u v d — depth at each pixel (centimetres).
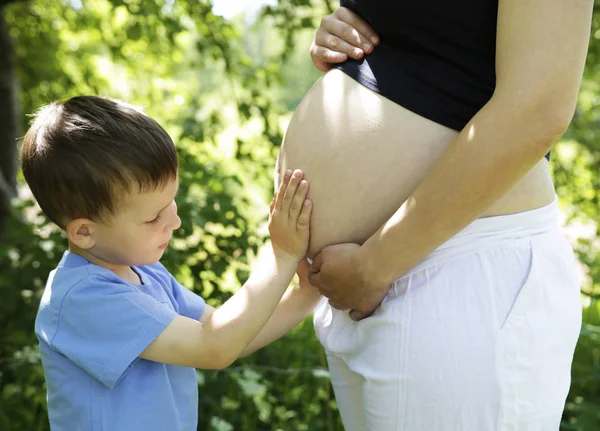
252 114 367
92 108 137
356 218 131
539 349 123
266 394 264
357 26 137
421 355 122
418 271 124
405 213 119
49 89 492
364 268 124
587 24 108
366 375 129
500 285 122
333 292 132
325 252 132
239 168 352
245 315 135
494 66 121
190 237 289
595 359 275
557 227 134
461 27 120
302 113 141
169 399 139
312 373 259
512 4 110
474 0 118
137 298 135
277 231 138
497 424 121
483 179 111
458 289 122
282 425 265
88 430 133
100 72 508
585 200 429
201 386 256
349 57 138
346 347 136
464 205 114
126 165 131
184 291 160
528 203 127
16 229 276
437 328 121
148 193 134
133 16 382
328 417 265
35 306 272
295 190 134
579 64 108
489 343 120
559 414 132
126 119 135
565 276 129
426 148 125
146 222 137
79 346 133
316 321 153
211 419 246
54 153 134
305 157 136
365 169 129
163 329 133
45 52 482
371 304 128
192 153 335
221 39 376
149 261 140
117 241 137
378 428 129
